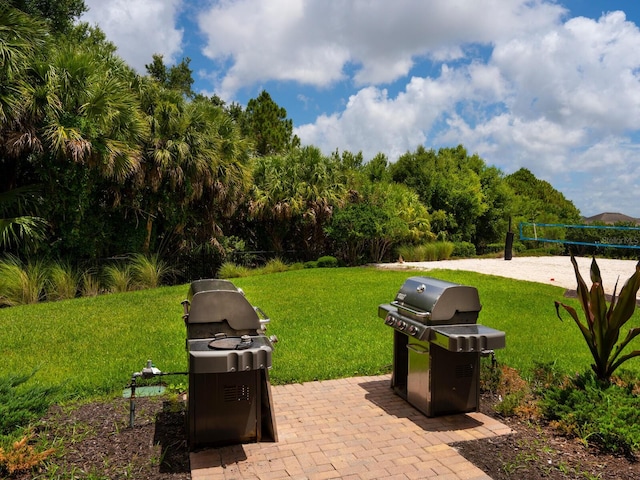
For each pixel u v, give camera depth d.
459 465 3.25
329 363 5.67
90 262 12.19
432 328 4.02
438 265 16.52
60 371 5.25
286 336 6.91
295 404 4.48
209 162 13.70
